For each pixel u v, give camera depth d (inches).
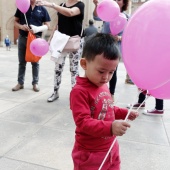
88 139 62.6
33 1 188.9
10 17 920.9
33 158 100.1
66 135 122.6
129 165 98.1
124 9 159.3
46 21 199.6
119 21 122.5
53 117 147.0
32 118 143.9
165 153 109.2
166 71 57.3
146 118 153.5
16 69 322.0
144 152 109.1
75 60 172.7
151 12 57.6
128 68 64.1
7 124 133.4
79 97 60.1
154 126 140.4
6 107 161.6
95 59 56.7
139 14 60.1
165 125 143.0
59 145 111.8
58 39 162.4
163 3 57.3
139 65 59.5
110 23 126.2
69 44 164.6
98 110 61.9
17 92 200.2
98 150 63.1
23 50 199.2
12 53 580.4
